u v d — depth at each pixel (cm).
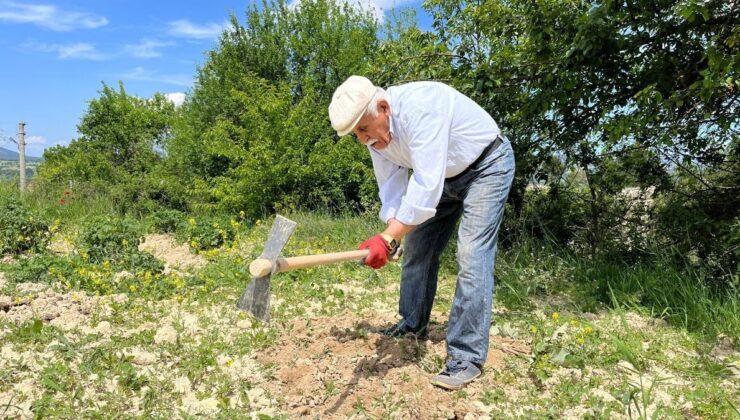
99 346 362
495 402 308
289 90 1241
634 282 530
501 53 625
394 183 341
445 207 352
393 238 297
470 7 704
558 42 587
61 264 549
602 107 603
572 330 419
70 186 1256
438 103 300
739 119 530
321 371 332
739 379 349
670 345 402
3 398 303
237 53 1443
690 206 619
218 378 328
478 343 321
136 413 292
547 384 332
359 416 293
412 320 378
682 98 497
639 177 688
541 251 640
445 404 302
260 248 679
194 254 722
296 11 1462
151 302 480
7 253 693
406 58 732
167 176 1355
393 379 324
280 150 1152
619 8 539
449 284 570
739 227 556
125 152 1664
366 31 1481
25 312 435
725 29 507
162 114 1664
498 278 558
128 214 1052
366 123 299
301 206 1141
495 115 673
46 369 320
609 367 357
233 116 1391
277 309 459
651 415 302
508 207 755
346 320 421
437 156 294
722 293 496
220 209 1196
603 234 686
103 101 1712
